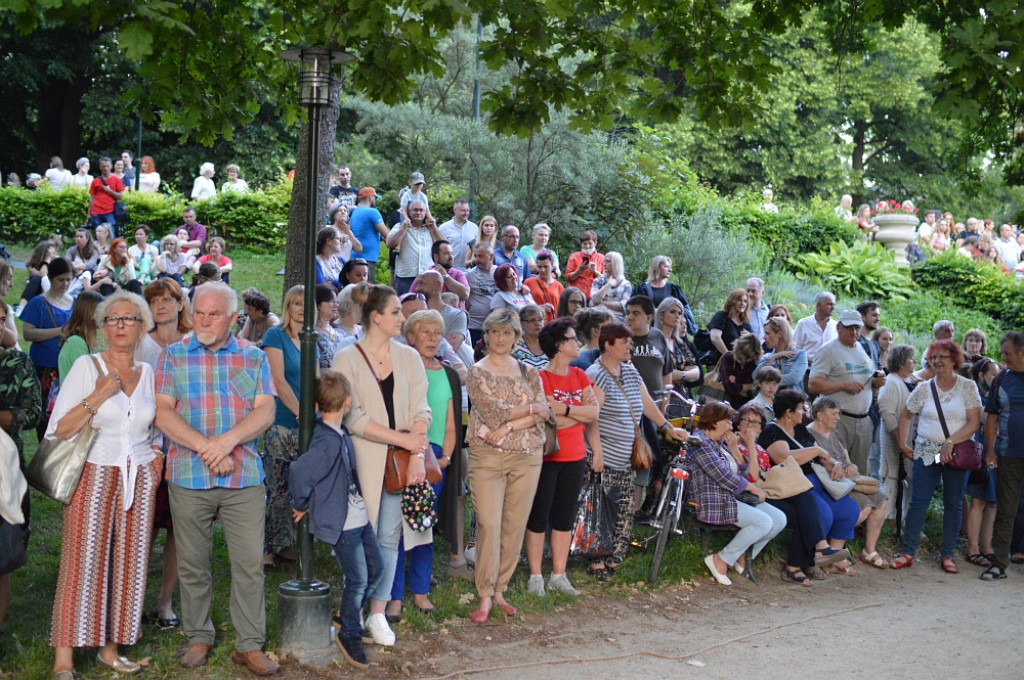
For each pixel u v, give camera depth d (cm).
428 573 651
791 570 831
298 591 568
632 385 773
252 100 809
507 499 664
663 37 812
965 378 912
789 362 990
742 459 836
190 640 550
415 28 635
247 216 1938
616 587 750
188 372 538
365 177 1905
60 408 521
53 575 659
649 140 1842
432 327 655
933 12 778
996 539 897
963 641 714
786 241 2078
